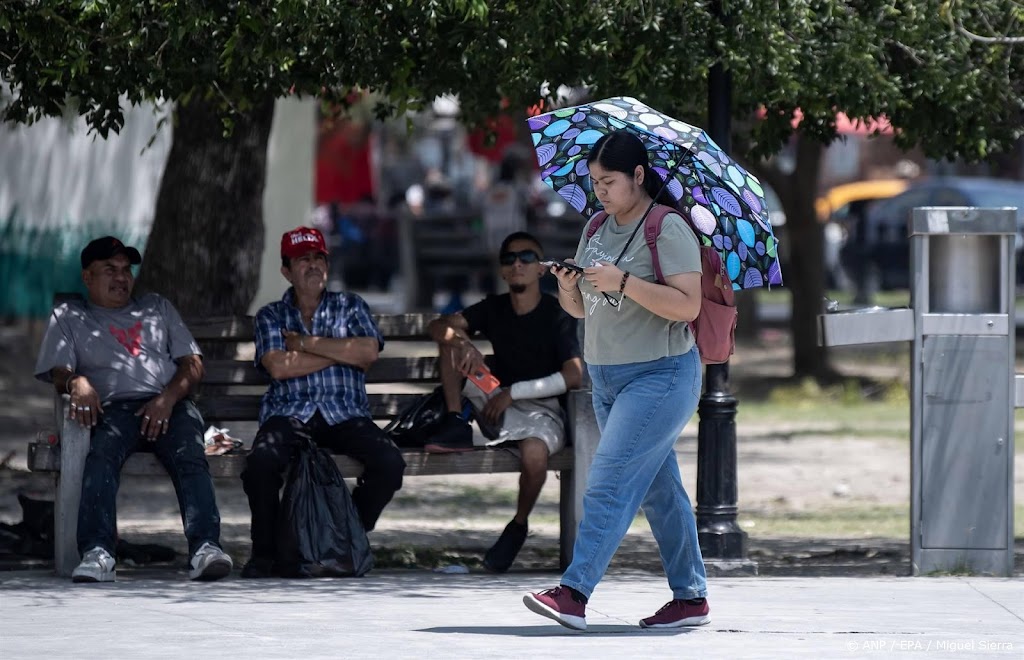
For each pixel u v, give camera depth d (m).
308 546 20.86
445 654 15.20
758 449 40.84
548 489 34.41
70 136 48.88
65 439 20.80
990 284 20.91
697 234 16.89
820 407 51.19
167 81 21.41
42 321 49.75
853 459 39.06
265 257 47.03
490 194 73.38
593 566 16.03
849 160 118.62
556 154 18.14
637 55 20.64
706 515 22.03
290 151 47.41
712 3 21.20
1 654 15.12
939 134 24.56
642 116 17.09
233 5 20.03
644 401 15.86
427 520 29.52
